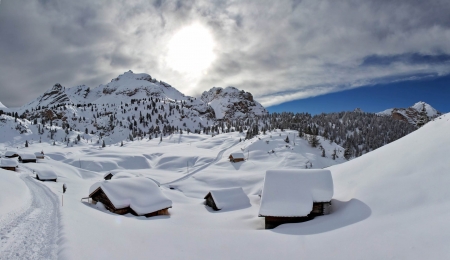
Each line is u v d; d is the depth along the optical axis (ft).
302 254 50.16
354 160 121.90
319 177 90.58
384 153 101.24
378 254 43.52
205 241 59.82
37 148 587.68
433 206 57.36
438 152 77.00
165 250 50.08
